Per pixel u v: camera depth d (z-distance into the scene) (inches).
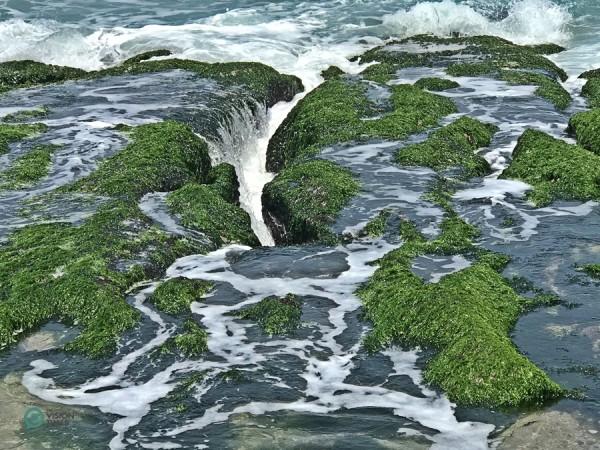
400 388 366.9
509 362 359.6
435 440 333.1
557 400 349.7
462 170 605.6
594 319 407.8
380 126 679.1
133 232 502.9
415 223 517.7
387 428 341.4
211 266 483.2
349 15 1158.3
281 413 353.1
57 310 431.5
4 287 444.1
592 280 444.1
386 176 589.9
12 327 419.5
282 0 1241.4
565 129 686.5
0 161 617.6
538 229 507.2
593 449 321.4
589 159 582.9
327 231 516.4
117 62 985.5
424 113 714.2
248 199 663.8
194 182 597.3
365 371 380.5
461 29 1085.1
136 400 365.7
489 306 411.5
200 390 370.0
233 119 757.3
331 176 577.0
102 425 349.4
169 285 447.2
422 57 928.9
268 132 816.9
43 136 670.5
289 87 874.8
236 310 434.3
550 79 832.3
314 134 692.1
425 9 1107.9
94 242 482.6
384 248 495.8
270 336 410.3
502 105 753.0
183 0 1257.4
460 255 477.4
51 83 853.2
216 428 345.4
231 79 836.6
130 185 564.7
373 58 946.1
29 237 491.5
